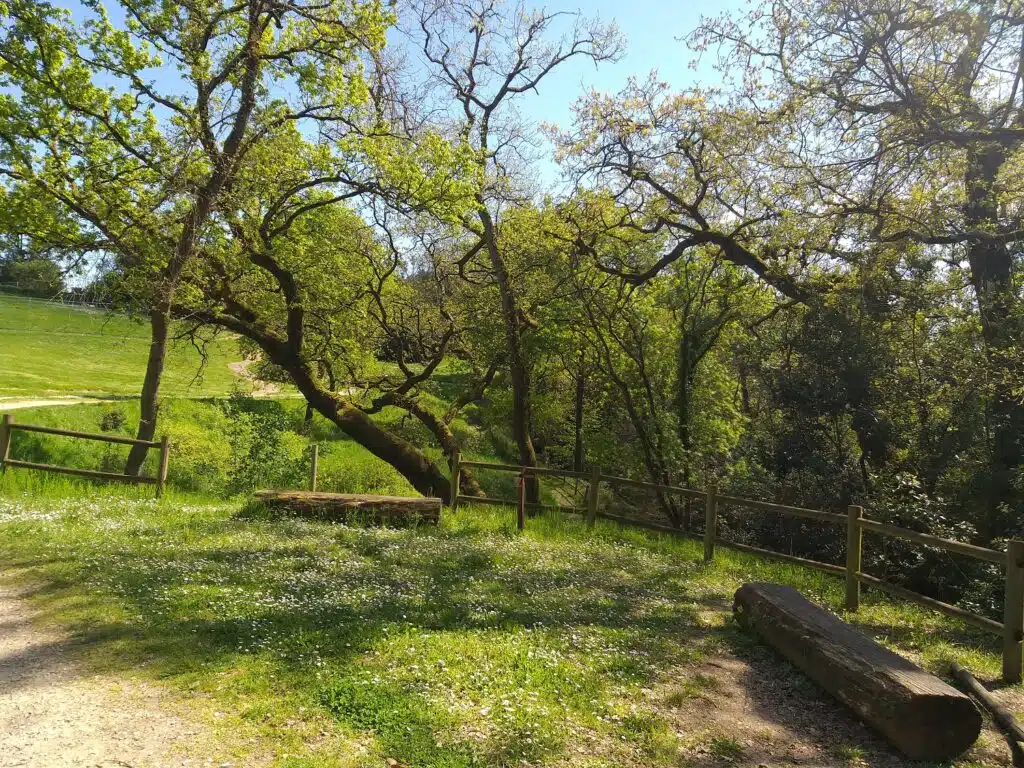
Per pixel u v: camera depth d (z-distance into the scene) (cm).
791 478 1569
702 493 1095
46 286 1510
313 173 1725
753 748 445
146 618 595
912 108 1241
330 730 412
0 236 1488
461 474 2162
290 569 792
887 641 699
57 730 404
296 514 1156
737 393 2525
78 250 1448
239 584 717
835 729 482
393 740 401
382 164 1673
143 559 792
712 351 2408
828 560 1403
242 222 1670
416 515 1175
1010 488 1245
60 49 1362
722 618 738
